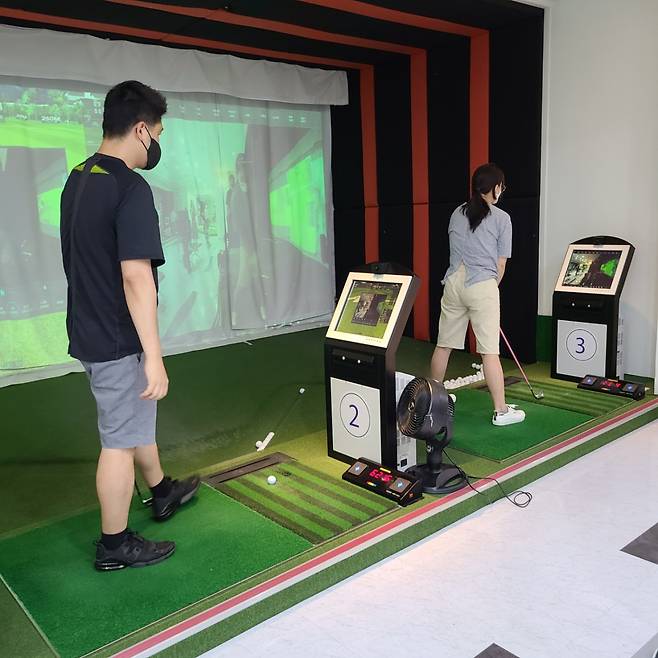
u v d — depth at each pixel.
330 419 3.17
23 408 4.35
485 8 4.40
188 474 3.11
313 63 5.88
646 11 4.07
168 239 5.68
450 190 5.46
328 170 6.71
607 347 4.14
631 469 3.08
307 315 6.77
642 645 1.88
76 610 2.04
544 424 3.54
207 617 1.96
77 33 4.76
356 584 2.24
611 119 4.34
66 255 2.10
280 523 2.55
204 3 4.18
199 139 5.74
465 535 2.53
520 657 1.85
